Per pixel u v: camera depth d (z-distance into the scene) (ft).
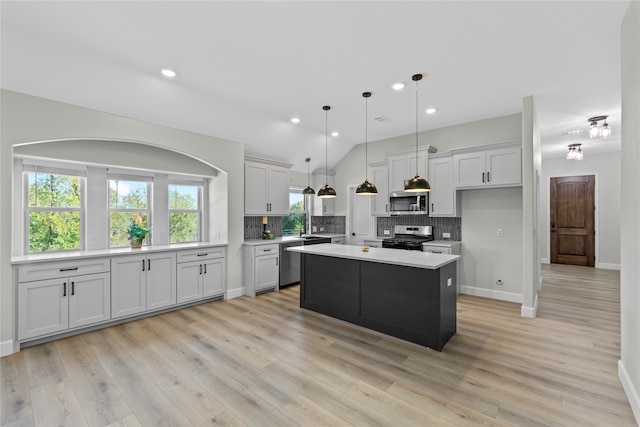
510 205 14.23
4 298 8.68
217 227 15.03
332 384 7.30
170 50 8.52
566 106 12.77
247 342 9.63
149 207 13.74
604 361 8.34
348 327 10.93
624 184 6.98
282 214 17.57
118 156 11.88
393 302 10.10
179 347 9.26
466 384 7.29
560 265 22.84
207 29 7.55
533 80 10.39
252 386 7.22
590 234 22.13
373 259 10.12
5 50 7.96
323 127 16.06
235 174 14.93
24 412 6.25
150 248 12.37
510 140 13.14
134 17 7.07
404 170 16.65
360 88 11.08
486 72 9.80
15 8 6.72
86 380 7.43
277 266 16.17
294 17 7.08
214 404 6.55
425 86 10.91
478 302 13.91
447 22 7.25
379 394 6.90
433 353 8.89
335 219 21.59
